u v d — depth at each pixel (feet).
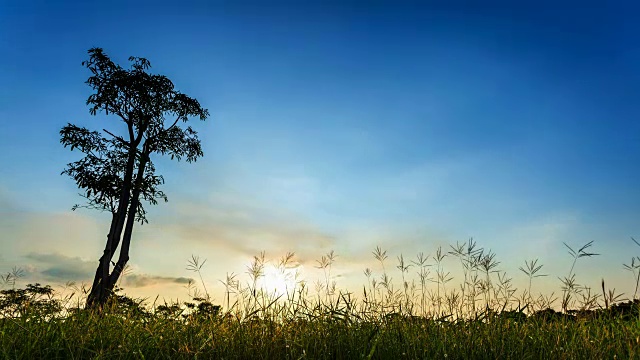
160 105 50.80
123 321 16.85
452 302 16.70
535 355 13.28
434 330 14.89
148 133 52.65
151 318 16.75
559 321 15.24
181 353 13.64
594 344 13.26
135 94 49.85
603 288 14.64
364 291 17.22
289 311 16.48
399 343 13.87
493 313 15.89
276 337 14.55
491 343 13.65
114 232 47.37
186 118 53.06
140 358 13.55
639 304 15.47
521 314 16.21
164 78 50.55
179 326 15.90
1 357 12.78
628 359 12.32
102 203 50.70
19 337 14.44
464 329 15.10
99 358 13.05
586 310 15.26
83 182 49.62
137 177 50.03
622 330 13.97
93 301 18.54
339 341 14.05
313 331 15.14
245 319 15.90
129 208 50.08
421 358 13.16
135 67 51.24
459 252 17.84
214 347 14.03
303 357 13.06
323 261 16.98
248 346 14.28
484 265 17.39
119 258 46.83
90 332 15.34
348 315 15.76
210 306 16.94
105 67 50.16
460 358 13.24
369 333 14.90
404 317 16.17
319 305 16.40
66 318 16.37
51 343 13.89
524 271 15.87
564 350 13.14
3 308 16.30
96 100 49.32
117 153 51.42
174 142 53.06
